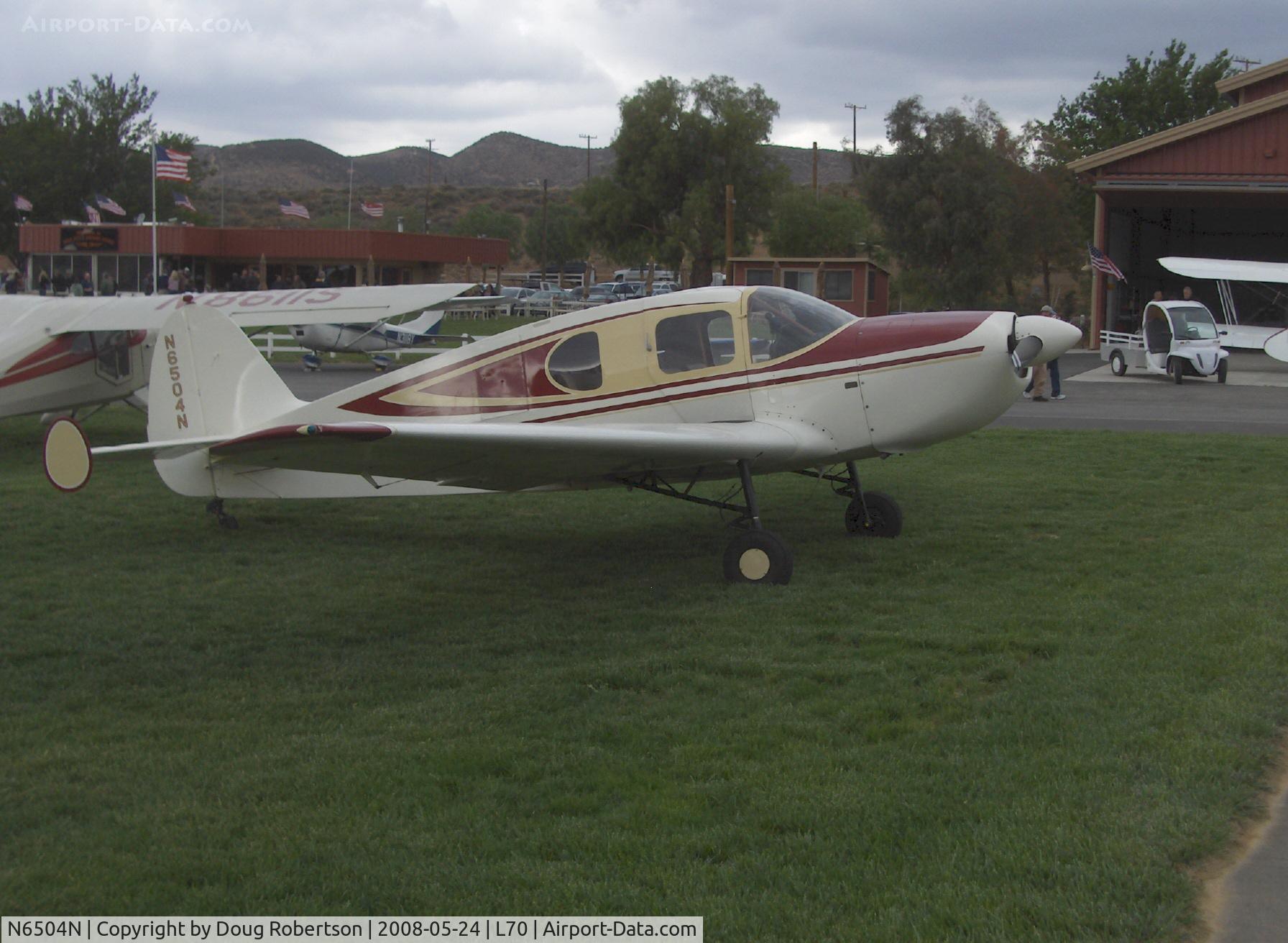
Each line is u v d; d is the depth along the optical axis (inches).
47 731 191.0
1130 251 1437.0
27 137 2433.6
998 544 316.8
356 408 328.2
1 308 538.3
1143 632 223.8
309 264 1983.3
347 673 220.8
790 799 151.8
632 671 213.0
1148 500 378.6
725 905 125.9
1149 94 1923.0
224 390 338.6
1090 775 155.2
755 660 216.1
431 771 167.8
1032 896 124.5
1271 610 234.7
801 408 296.5
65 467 243.6
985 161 1627.7
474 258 2218.3
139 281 1945.1
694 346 302.7
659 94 2103.8
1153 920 119.0
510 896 130.3
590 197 2187.5
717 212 2087.8
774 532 343.3
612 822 147.8
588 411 309.3
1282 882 127.9
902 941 117.7
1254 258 1487.5
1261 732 169.0
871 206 1685.5
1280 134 1139.9
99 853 143.5
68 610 268.2
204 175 2723.9
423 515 378.9
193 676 220.5
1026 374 295.7
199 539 344.2
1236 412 649.0
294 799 159.3
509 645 236.2
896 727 177.6
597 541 339.3
